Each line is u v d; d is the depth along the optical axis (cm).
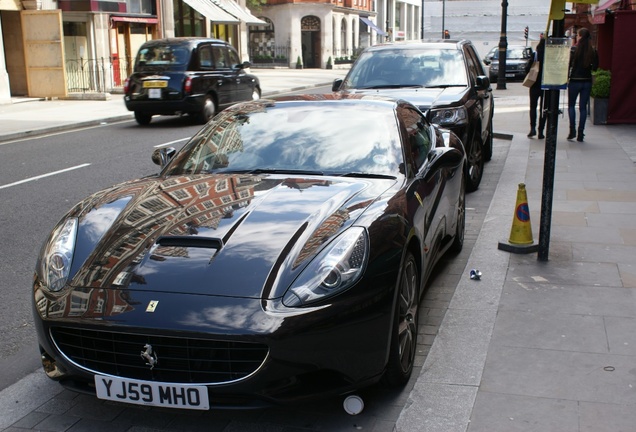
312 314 323
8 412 373
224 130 504
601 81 1445
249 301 324
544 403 362
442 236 516
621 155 1091
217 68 1767
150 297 331
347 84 944
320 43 5428
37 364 440
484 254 612
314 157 463
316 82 3416
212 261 346
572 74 1225
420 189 448
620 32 1409
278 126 496
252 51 5419
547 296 508
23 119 1762
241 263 343
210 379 323
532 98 1285
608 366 399
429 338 448
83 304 337
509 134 1354
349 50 5966
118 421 362
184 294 330
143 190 436
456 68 933
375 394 379
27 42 2311
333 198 401
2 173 1070
